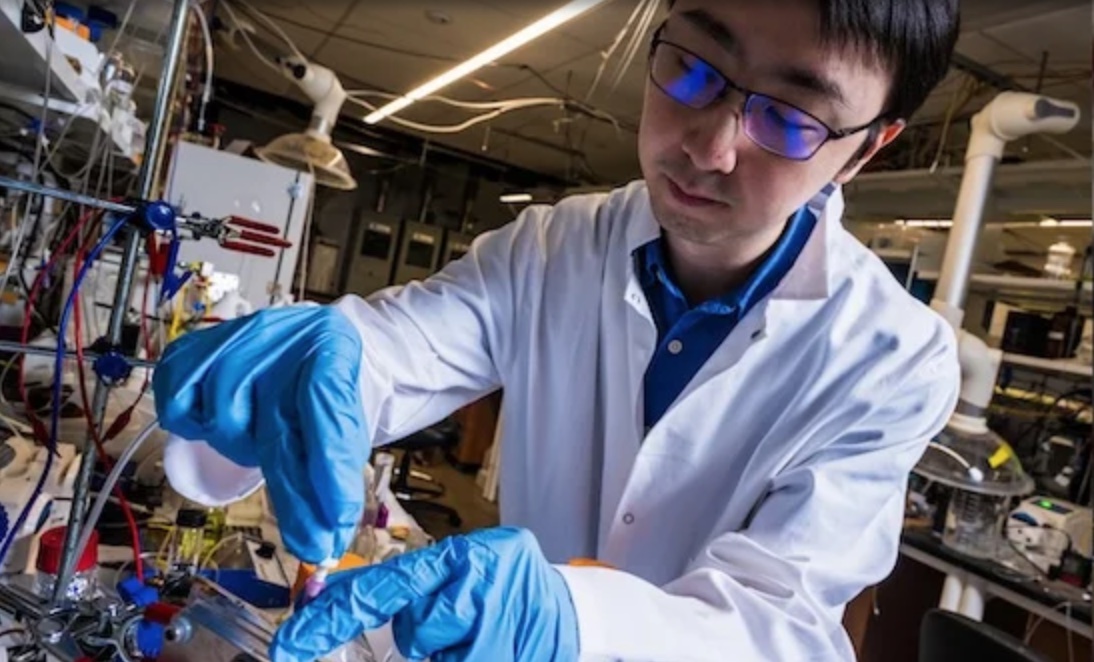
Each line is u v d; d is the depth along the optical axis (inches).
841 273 38.4
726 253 35.6
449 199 334.6
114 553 44.8
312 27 187.0
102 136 64.4
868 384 35.6
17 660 25.5
